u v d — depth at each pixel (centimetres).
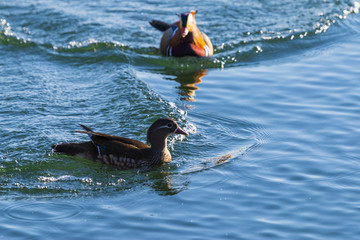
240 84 1855
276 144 1444
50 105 1667
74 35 2303
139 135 1498
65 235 1062
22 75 1930
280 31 2325
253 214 1131
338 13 2497
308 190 1220
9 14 2469
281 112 1625
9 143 1437
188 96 1761
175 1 2686
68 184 1280
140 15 2523
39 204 1184
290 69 1972
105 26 2392
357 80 1827
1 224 1099
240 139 1488
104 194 1234
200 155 1412
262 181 1265
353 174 1284
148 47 2245
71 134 1494
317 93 1742
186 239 1045
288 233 1065
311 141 1450
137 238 1048
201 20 2464
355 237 1050
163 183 1278
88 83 1861
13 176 1303
